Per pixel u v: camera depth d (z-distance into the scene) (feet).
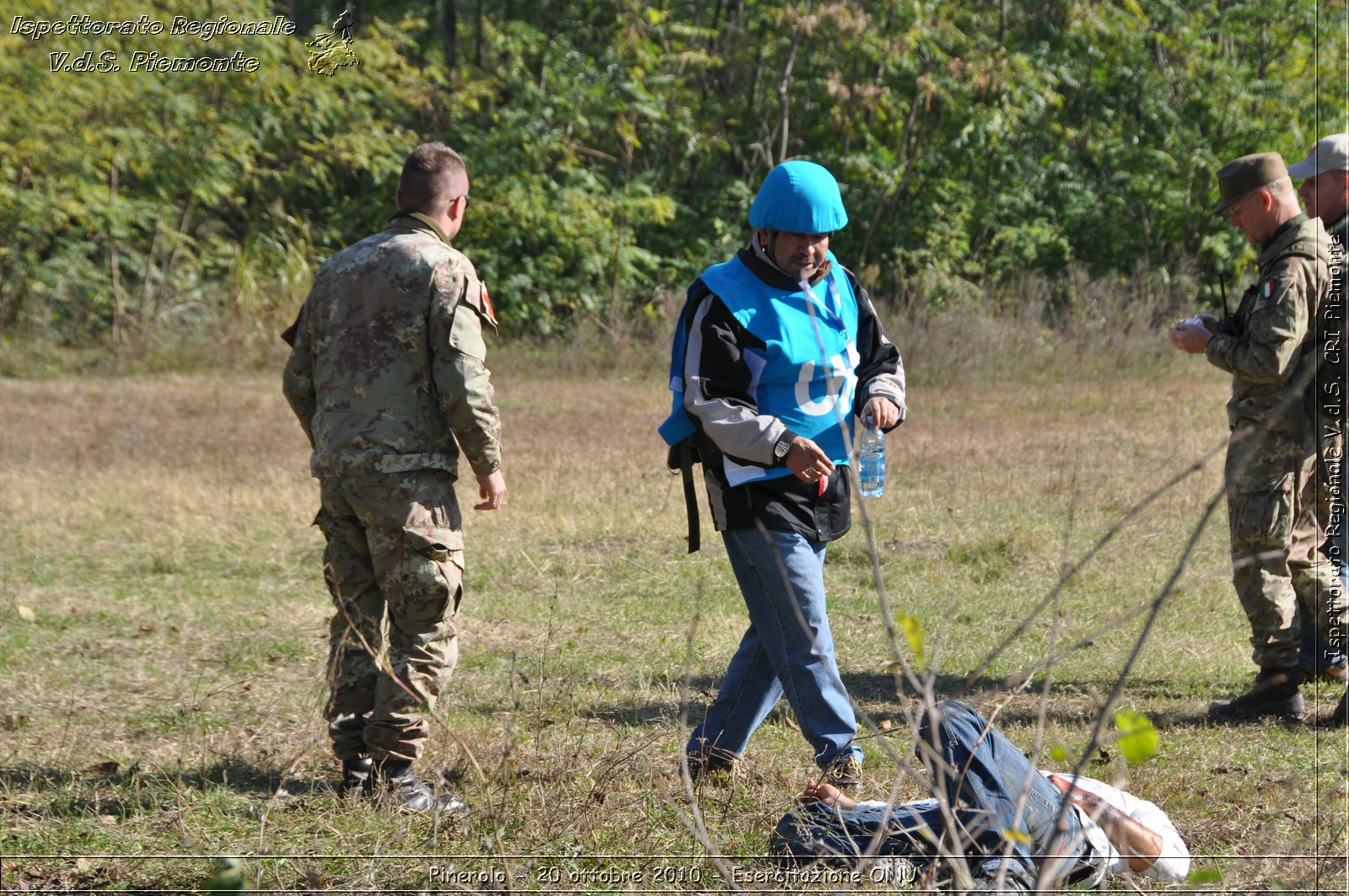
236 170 228.84
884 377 41.98
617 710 53.26
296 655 61.98
